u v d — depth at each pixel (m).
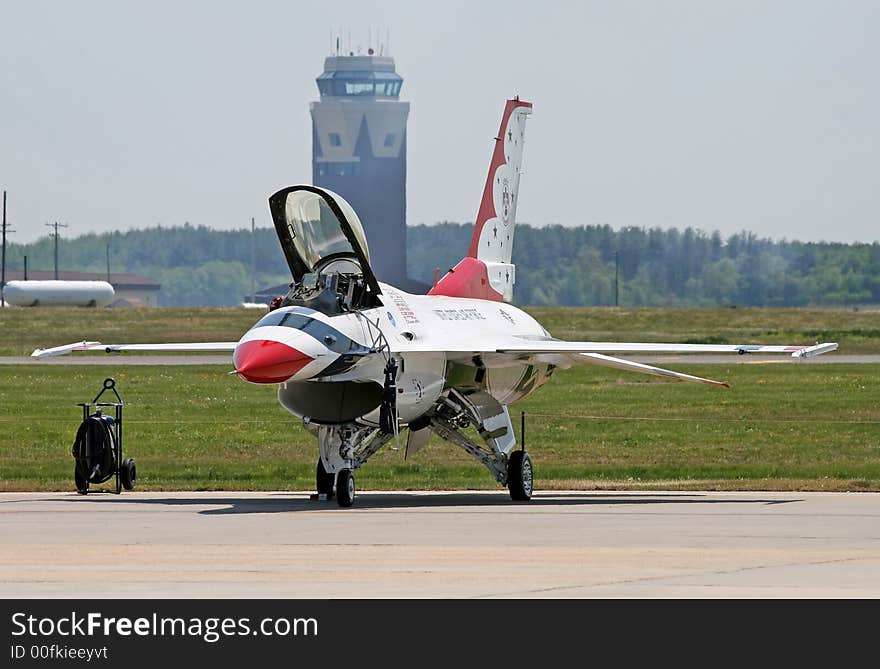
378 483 96.31
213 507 75.94
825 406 154.88
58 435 124.62
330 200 76.81
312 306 75.75
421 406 81.56
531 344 81.38
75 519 68.56
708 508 74.69
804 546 56.41
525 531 62.16
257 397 165.12
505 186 106.50
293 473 101.69
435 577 48.03
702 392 172.25
